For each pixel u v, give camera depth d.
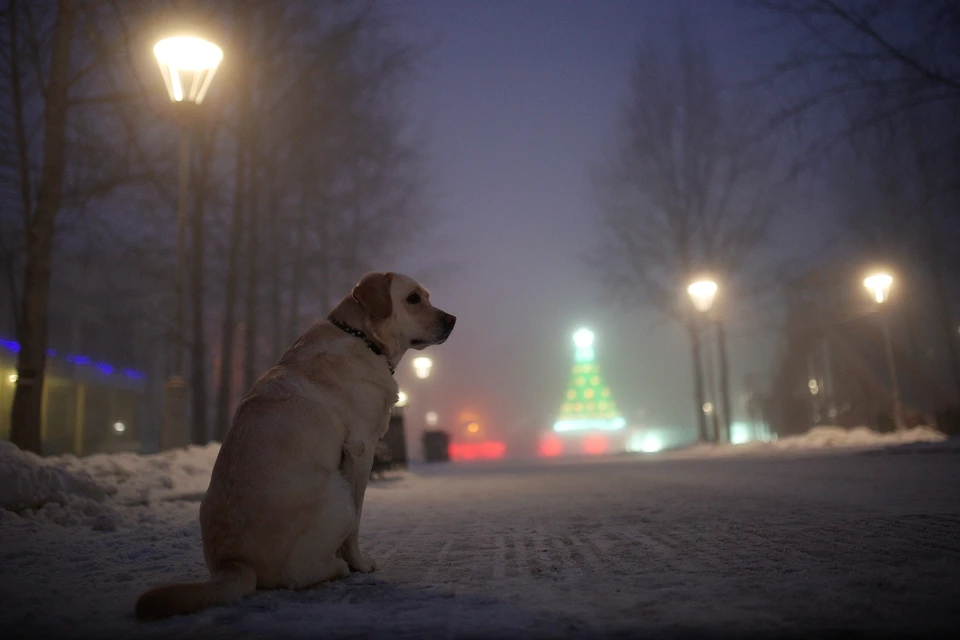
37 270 9.23
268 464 3.40
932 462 11.27
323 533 3.48
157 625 2.79
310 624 2.73
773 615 2.66
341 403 3.73
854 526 4.89
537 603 3.03
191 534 5.75
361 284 4.03
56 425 29.38
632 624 2.61
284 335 26.78
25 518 5.91
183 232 11.48
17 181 11.80
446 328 4.25
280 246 24.16
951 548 3.87
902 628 2.41
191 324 21.00
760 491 8.10
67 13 9.63
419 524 6.39
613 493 8.88
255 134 19.56
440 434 28.97
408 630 2.62
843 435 21.48
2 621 2.90
